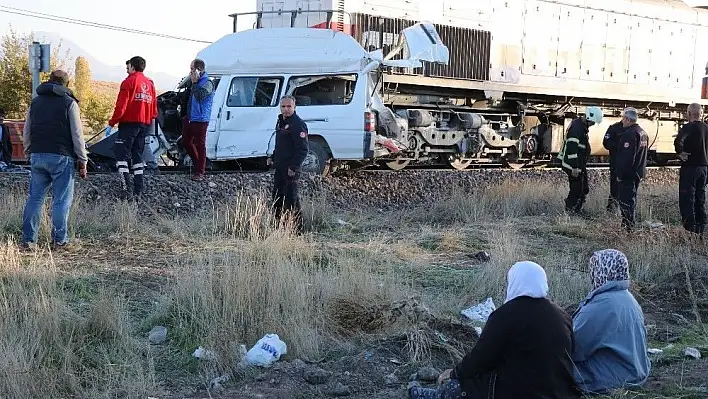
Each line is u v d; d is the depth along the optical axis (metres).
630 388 5.34
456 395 4.62
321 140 14.53
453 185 14.38
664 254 9.24
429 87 16.84
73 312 6.23
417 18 16.83
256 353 5.80
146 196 10.98
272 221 10.08
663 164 24.06
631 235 10.67
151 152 13.61
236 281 6.51
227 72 15.15
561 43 19.88
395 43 16.47
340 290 6.84
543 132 19.50
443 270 8.70
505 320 4.39
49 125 8.45
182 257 8.49
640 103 22.02
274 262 7.32
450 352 6.05
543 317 4.40
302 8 16.02
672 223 12.92
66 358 5.42
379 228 11.33
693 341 6.74
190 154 11.97
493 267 8.13
